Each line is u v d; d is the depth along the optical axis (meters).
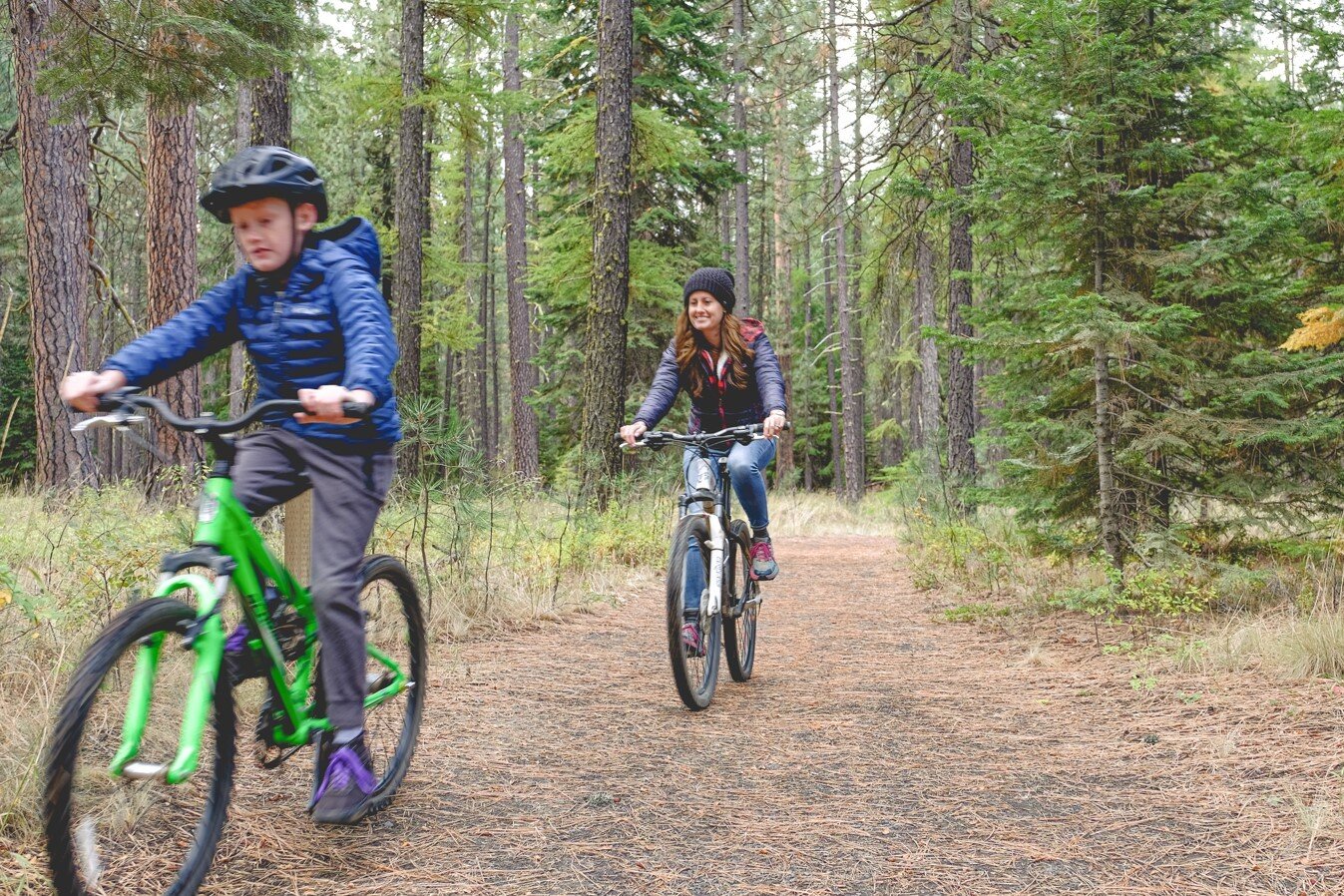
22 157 11.46
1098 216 6.74
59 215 11.45
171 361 2.53
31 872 2.24
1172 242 7.11
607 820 2.96
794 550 14.44
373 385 2.36
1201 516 6.96
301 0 7.25
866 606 8.20
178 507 6.30
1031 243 7.27
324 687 2.62
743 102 19.83
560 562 8.04
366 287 2.56
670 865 2.63
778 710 4.39
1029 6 6.53
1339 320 5.88
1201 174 6.53
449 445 6.27
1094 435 6.98
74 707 1.97
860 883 2.53
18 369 24.33
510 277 23.44
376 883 2.46
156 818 2.54
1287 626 5.05
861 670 5.38
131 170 13.69
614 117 11.10
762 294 35.62
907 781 3.36
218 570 2.27
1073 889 2.47
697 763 3.55
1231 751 3.52
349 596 2.58
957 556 9.30
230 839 2.65
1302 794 3.04
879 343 24.14
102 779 2.10
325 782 2.64
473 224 36.75
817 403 39.41
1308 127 6.51
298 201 2.53
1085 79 6.52
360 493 2.63
